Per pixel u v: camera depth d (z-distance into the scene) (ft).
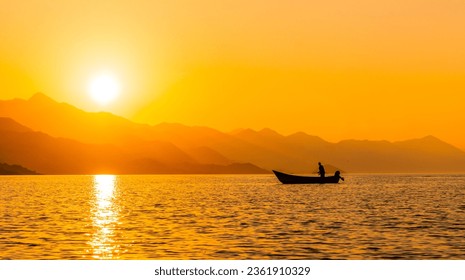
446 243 185.06
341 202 381.40
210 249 173.58
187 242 187.32
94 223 247.91
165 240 192.13
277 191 551.59
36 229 224.53
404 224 240.53
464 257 161.17
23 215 288.71
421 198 431.43
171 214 293.23
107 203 387.34
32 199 437.99
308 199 415.23
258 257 161.27
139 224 242.58
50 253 167.84
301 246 178.81
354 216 278.87
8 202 397.80
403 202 382.42
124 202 398.21
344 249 173.68
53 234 208.33
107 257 161.68
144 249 174.09
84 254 166.40
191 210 319.47
